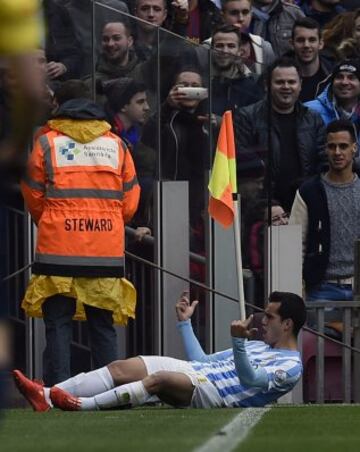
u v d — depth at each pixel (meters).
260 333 38.38
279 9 47.97
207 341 38.38
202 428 22.64
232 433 21.38
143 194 37.88
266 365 31.27
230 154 35.19
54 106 36.06
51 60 36.25
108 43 36.88
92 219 33.38
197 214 38.28
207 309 38.38
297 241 39.06
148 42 37.47
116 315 33.91
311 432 21.83
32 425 23.97
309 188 40.97
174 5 45.78
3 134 14.46
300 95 45.72
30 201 33.38
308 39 45.53
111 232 33.59
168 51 37.66
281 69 42.41
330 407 30.81
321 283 40.84
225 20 46.91
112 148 33.72
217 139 38.12
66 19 36.47
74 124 33.44
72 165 33.31
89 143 33.50
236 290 38.62
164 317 37.97
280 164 42.41
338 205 40.81
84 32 36.62
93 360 33.91
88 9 36.72
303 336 39.00
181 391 30.70
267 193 38.62
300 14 48.25
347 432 21.91
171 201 38.06
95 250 33.41
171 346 38.06
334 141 40.84
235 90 38.34
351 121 43.50
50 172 33.25
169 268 38.16
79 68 36.56
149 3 45.22
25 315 36.62
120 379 31.02
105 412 29.09
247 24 46.94
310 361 39.09
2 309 14.34
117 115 37.31
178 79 37.81
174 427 22.91
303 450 18.14
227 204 34.88
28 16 12.80
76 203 33.31
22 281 36.59
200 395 30.81
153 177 37.91
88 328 34.59
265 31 47.75
